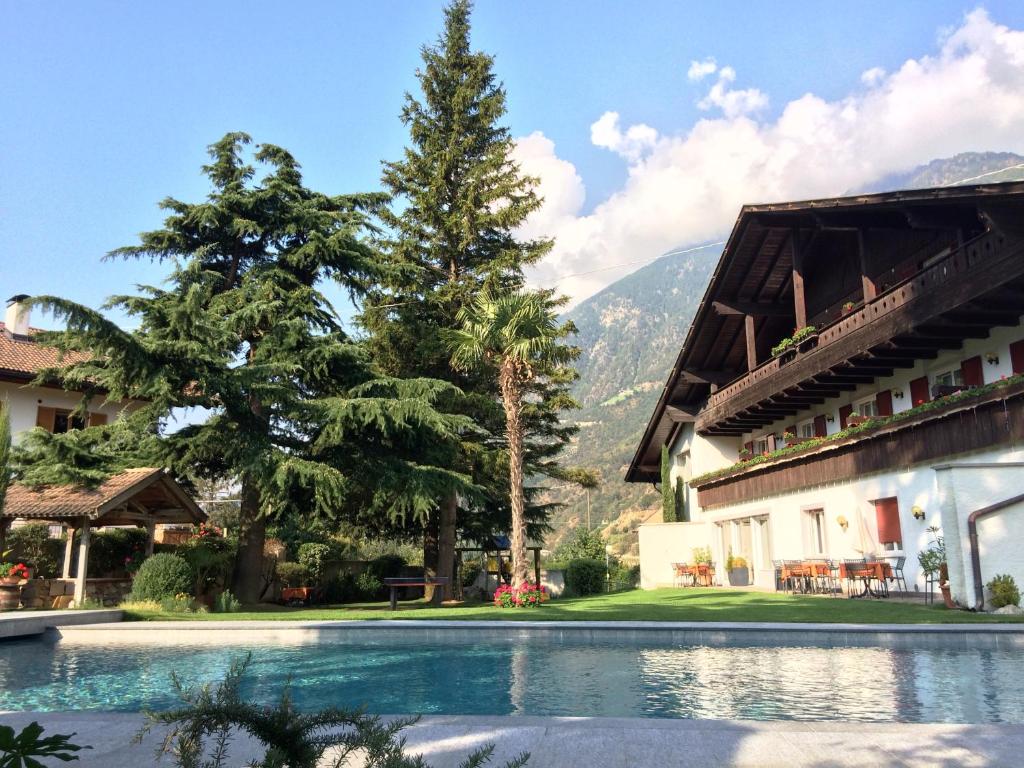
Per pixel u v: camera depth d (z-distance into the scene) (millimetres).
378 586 29609
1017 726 5289
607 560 47688
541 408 29484
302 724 2799
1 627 12617
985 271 15445
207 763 2803
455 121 29188
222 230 22281
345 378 22109
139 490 18562
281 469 18344
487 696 8008
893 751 4672
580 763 4496
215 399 20281
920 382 21031
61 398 28453
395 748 2697
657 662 10000
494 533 30297
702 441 33250
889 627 10875
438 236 28766
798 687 8039
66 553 18844
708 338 30953
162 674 9875
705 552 30469
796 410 28172
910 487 18203
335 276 23297
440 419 20344
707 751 4730
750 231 25844
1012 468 14242
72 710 7699
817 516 23000
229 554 22188
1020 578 13680
